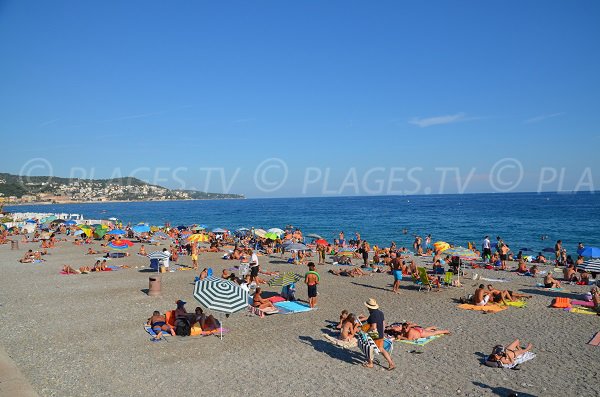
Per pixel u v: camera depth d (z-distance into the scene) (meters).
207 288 12.33
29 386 8.96
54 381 9.47
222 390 8.97
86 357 11.00
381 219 85.75
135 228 41.22
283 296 17.72
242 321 14.38
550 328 13.34
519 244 45.41
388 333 12.70
